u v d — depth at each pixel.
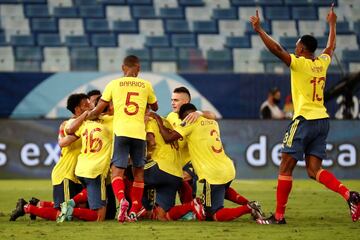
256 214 30.69
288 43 77.94
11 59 74.44
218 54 75.88
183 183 34.31
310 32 78.50
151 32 77.31
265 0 79.44
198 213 31.61
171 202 32.38
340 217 33.78
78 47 75.75
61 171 32.44
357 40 77.06
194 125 31.97
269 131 60.66
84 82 63.56
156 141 32.47
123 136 30.91
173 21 78.12
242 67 75.31
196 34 77.38
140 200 31.66
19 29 76.38
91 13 78.00
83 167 31.36
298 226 29.52
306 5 79.50
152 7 78.81
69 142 31.89
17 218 32.81
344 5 79.06
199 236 26.41
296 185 55.38
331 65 74.69
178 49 76.00
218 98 63.09
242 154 60.59
